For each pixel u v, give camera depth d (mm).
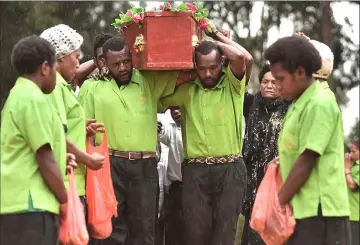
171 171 10352
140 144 9172
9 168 6969
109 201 8555
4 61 22812
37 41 7137
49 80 7188
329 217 7078
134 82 9250
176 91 9305
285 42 7148
